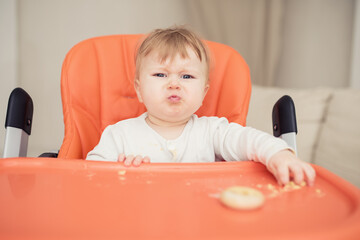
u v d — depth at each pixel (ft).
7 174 2.03
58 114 9.27
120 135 3.25
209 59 3.47
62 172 2.11
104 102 3.57
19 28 8.86
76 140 3.23
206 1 9.07
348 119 5.79
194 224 1.33
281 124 2.89
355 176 5.27
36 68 9.07
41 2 9.00
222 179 2.07
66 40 9.23
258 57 9.17
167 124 3.34
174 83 3.05
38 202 1.55
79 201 1.58
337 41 8.52
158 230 1.26
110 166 2.19
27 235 1.18
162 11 9.70
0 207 1.48
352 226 1.28
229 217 1.42
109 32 9.51
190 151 3.23
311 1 8.89
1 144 8.60
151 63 3.13
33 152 8.89
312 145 6.06
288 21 9.29
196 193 1.76
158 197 1.67
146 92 3.15
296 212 1.50
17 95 2.88
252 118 6.42
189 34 3.35
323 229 1.25
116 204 1.55
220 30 9.23
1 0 8.57
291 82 9.31
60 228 1.27
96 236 1.17
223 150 3.07
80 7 9.27
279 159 2.10
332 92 6.43
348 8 8.31
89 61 3.57
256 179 2.10
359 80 7.84
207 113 3.64
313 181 1.95
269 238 1.17
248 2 9.18
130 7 9.57
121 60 3.68
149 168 2.19
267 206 1.57
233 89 3.55
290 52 9.30
